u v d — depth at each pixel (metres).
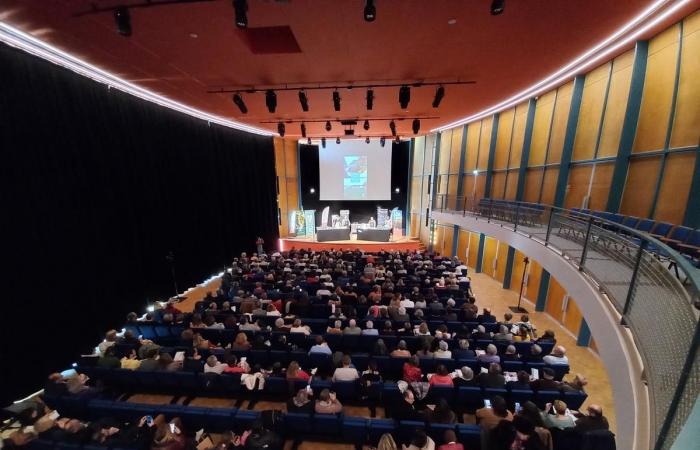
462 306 8.00
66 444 3.68
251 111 11.18
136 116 8.96
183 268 11.30
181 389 5.93
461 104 10.34
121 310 8.37
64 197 6.73
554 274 5.92
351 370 5.22
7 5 4.35
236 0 4.03
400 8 4.52
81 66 6.81
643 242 3.47
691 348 1.93
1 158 5.52
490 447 3.29
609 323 3.90
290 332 6.57
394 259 12.42
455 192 15.91
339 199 21.28
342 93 8.80
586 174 8.21
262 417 4.12
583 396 4.59
